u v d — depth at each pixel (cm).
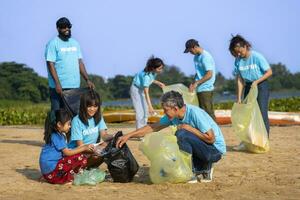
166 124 1020
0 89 11050
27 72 11312
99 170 1019
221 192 918
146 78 1591
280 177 1044
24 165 1209
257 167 1159
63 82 1383
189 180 984
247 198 878
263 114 1379
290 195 898
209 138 963
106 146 1002
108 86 12888
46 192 932
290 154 1329
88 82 1399
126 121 2489
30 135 1888
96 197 891
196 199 874
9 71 11288
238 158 1270
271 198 877
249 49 1387
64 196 900
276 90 14775
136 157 1296
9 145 1557
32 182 1016
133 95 1619
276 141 1581
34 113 3081
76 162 995
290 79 14788
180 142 974
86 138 1052
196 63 1482
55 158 994
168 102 963
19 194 920
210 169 1002
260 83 1383
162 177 976
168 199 873
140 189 947
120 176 993
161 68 1591
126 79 12781
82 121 1042
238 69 1409
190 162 985
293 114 2255
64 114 988
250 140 1331
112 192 927
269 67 1379
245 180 1018
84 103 1039
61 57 1378
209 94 1460
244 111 1345
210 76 1456
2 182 1017
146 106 1614
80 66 1427
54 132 1000
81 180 985
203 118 970
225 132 1877
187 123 984
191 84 1462
